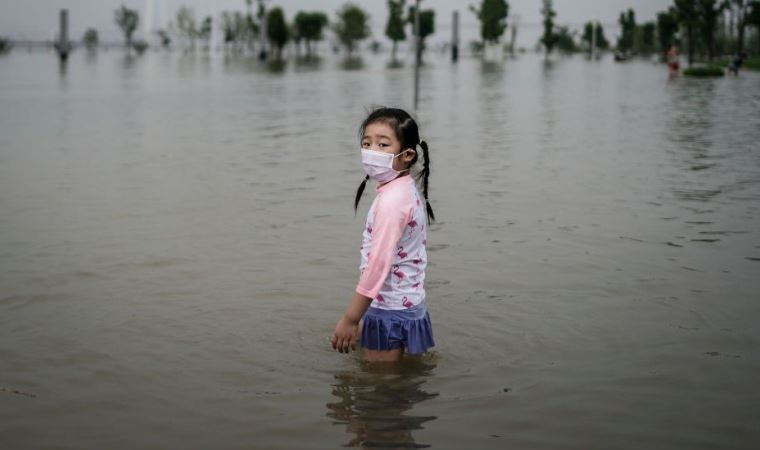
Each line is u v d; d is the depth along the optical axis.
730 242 6.02
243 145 11.72
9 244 5.96
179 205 7.39
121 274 5.21
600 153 10.92
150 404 3.38
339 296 4.77
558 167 9.66
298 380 3.61
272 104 19.00
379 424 3.19
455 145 11.78
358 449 2.98
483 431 3.12
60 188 8.22
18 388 3.53
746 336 4.12
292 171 9.37
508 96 22.20
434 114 16.75
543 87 26.44
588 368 3.74
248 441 3.05
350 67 42.22
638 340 4.09
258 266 5.40
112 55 55.94
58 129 13.55
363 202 7.57
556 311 4.52
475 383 3.57
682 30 57.69
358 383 3.58
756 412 3.29
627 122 15.17
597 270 5.30
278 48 59.28
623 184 8.48
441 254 5.70
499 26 66.31
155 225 6.58
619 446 3.01
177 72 34.59
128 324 4.31
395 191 3.61
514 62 53.59
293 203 7.52
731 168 9.54
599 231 6.39
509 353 3.92
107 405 3.37
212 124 14.61
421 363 3.80
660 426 3.17
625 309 4.55
